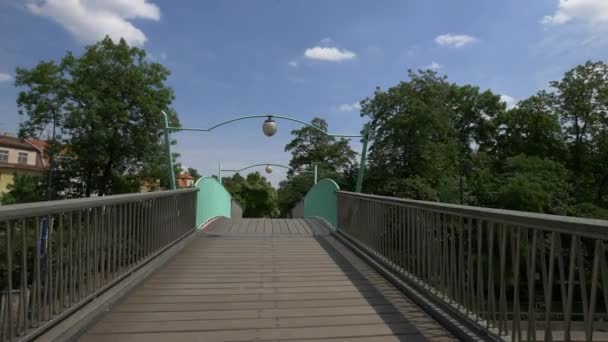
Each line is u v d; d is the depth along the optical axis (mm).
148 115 23344
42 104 21625
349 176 30531
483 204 26469
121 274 4066
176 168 25188
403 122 26641
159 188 25797
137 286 4352
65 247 2980
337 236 7895
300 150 45281
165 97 24172
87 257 3312
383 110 28641
